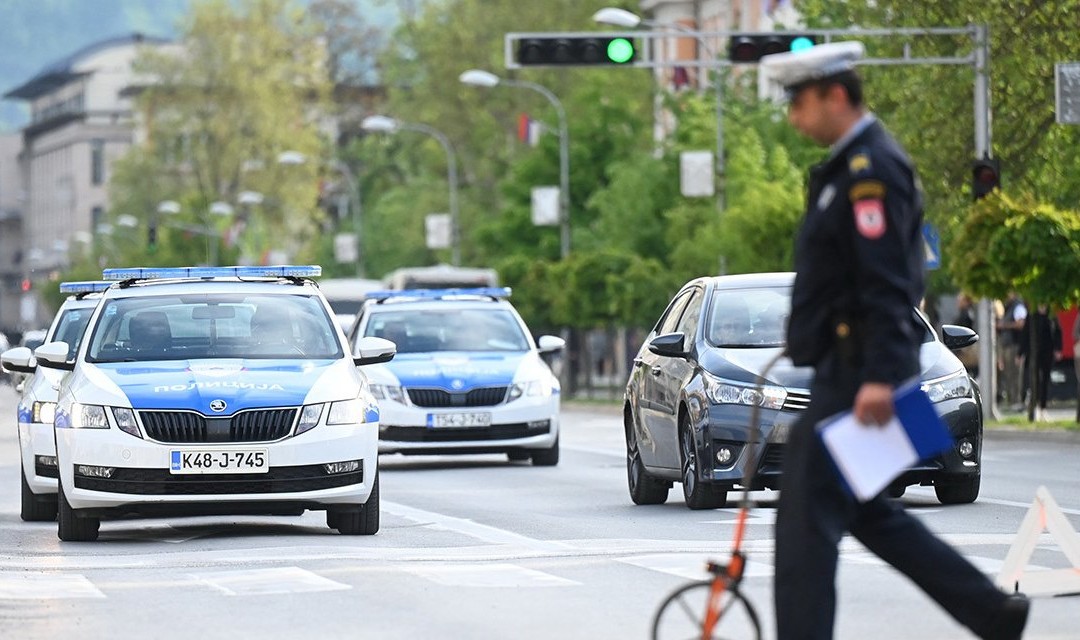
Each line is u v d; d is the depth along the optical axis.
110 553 35.31
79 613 27.06
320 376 38.03
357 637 24.38
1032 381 77.44
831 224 17.83
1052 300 72.75
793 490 17.98
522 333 63.94
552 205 165.88
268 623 25.75
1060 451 62.28
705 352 41.25
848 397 17.81
